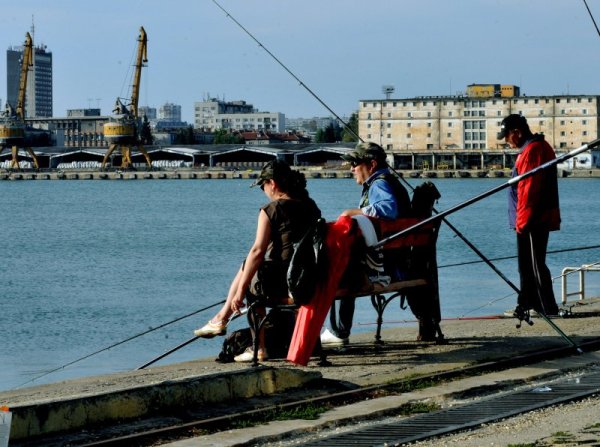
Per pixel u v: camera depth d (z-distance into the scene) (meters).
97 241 120.56
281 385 15.78
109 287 70.25
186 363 18.89
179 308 56.78
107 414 13.81
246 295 17.33
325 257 16.75
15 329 49.12
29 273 82.88
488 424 13.91
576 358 18.55
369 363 18.08
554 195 21.12
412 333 21.77
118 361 36.12
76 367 35.47
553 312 23.59
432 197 19.67
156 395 14.37
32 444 12.78
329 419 14.12
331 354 19.17
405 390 15.98
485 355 18.53
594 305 26.20
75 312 55.62
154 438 13.23
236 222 156.75
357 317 41.88
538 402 15.09
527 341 20.09
